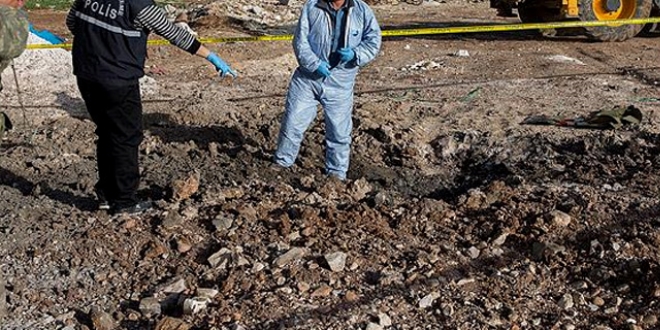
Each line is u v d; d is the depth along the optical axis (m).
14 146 6.48
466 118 7.34
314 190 5.55
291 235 4.76
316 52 5.43
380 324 3.92
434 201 5.24
